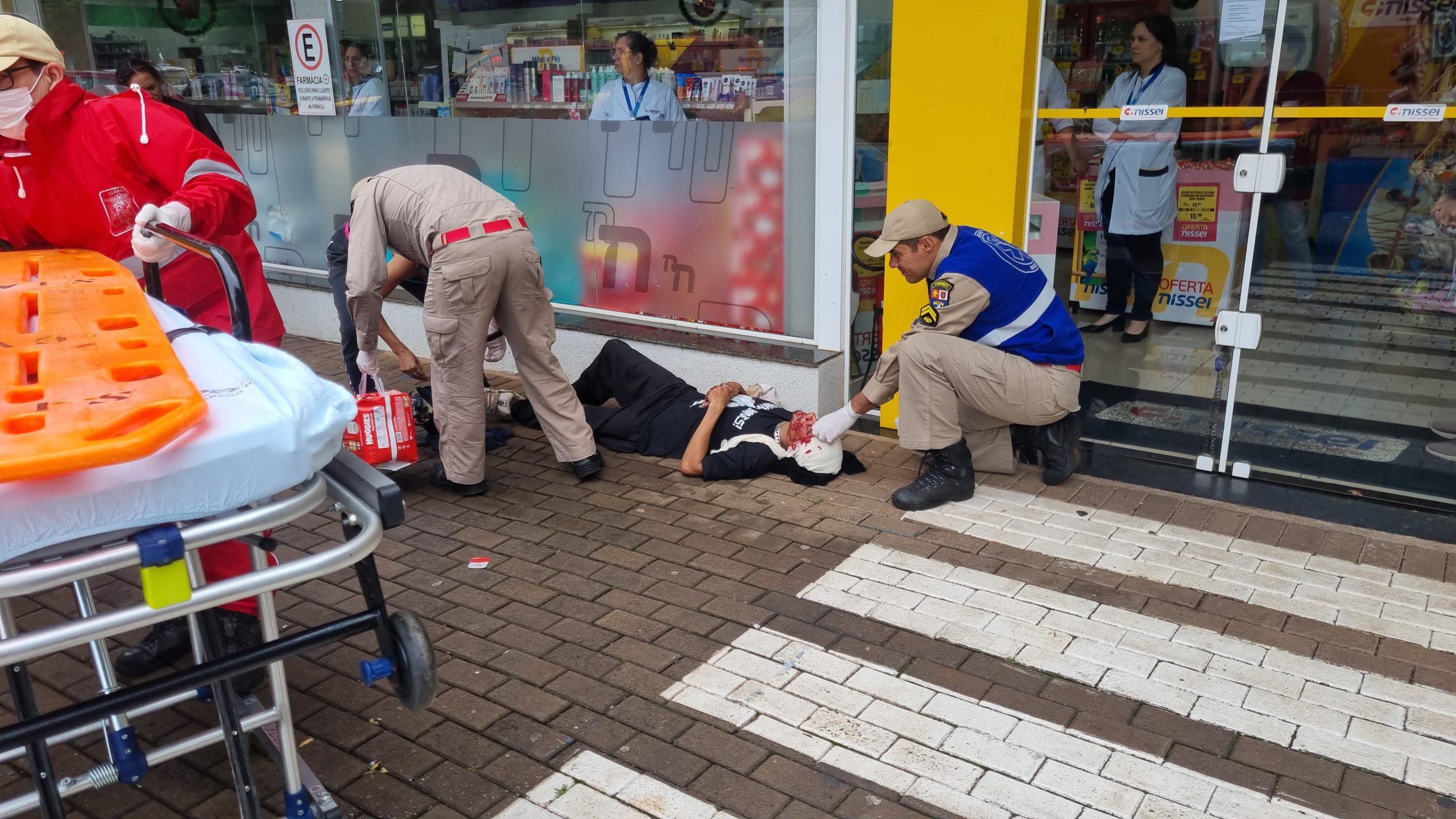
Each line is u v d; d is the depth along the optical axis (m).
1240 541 3.95
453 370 4.36
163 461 1.63
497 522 4.30
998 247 4.17
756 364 5.22
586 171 6.00
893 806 2.59
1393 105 4.00
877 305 5.35
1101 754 2.76
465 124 6.47
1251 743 2.79
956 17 4.39
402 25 6.61
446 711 3.01
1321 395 4.45
